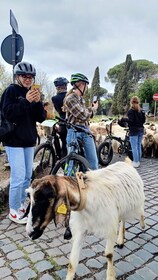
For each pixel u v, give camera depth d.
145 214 4.11
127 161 3.02
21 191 3.71
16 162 3.60
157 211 4.24
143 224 3.57
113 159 8.41
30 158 3.84
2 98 3.50
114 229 2.37
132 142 7.41
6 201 4.39
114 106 51.16
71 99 3.81
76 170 3.93
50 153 5.68
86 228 2.34
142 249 3.13
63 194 1.98
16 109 3.35
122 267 2.78
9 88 3.47
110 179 2.49
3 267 2.75
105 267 2.76
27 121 3.61
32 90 3.35
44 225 1.92
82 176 2.29
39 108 3.66
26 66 3.48
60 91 5.43
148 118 29.08
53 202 1.92
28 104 3.39
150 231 3.56
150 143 8.95
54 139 5.71
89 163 4.11
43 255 2.96
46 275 2.63
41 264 2.80
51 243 3.22
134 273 2.69
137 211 2.82
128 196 2.56
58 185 1.98
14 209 3.71
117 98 50.25
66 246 3.16
